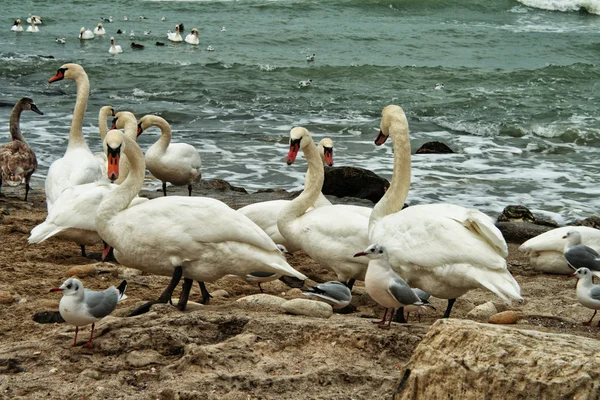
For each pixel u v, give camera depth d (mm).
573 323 9328
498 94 32312
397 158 9570
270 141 24203
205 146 23375
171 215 8359
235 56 40438
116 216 8602
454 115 28875
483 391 5469
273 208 11773
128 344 7301
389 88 33469
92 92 31797
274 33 46219
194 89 32500
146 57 40000
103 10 54000
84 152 14070
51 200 13031
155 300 8914
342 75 35688
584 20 52906
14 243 12328
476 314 9461
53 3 56250
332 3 53875
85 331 7688
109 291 7375
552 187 19484
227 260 8336
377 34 46250
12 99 29531
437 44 44094
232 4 54656
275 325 7527
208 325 7656
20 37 45312
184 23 49656
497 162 22125
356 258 9672
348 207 10328
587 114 28875
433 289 8328
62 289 7070
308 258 12453
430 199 18234
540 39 45781
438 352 5809
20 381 6648
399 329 7582
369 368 6910
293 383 6531
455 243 7996
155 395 6332
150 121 16672
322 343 7336
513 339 5641
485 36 46375
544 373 5320
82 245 11742
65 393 6445
